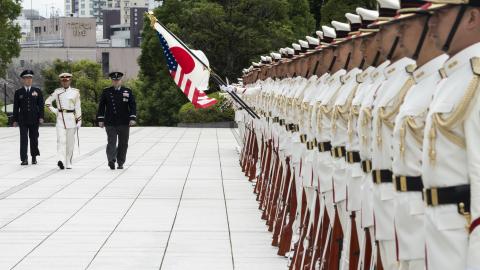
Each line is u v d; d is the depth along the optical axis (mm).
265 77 14203
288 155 9375
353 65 6758
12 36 49281
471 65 4074
